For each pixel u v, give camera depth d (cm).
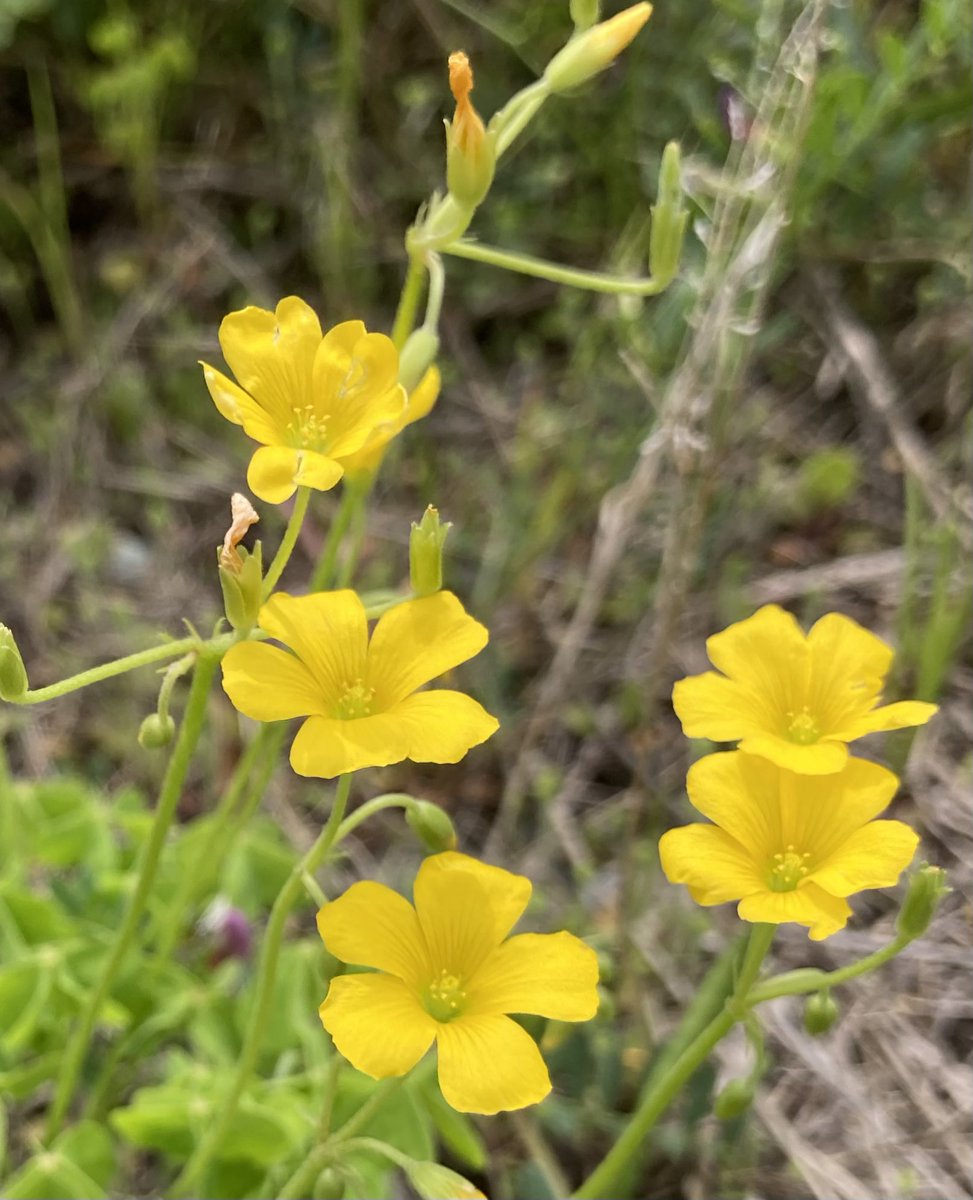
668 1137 21
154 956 21
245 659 13
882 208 28
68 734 28
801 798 14
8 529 31
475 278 33
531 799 27
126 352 33
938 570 23
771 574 29
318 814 27
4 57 34
